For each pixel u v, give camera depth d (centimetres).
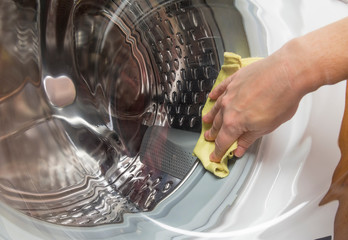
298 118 52
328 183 46
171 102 71
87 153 71
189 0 65
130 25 72
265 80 43
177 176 61
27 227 41
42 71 71
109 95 75
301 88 41
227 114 49
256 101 44
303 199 47
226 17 63
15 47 65
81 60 74
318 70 39
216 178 56
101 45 73
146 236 50
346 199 44
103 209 60
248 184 52
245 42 60
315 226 44
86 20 70
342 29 39
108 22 71
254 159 53
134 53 75
